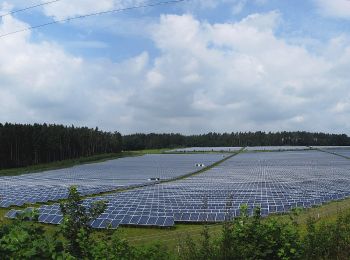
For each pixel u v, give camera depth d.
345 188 75.75
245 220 12.52
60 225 10.73
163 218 44.44
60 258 8.71
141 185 89.62
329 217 37.59
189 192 71.06
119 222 43.75
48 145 170.75
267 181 93.25
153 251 11.70
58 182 100.00
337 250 13.67
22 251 8.60
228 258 11.91
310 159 199.50
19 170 142.50
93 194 75.06
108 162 193.88
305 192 68.44
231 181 94.75
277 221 12.80
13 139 155.75
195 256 12.38
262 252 11.87
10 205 61.69
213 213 47.12
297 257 11.87
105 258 10.27
